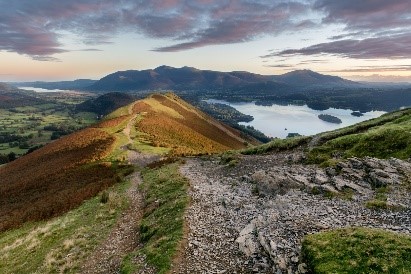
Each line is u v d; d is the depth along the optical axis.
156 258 17.92
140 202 34.69
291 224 19.17
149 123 114.38
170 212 25.59
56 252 25.11
